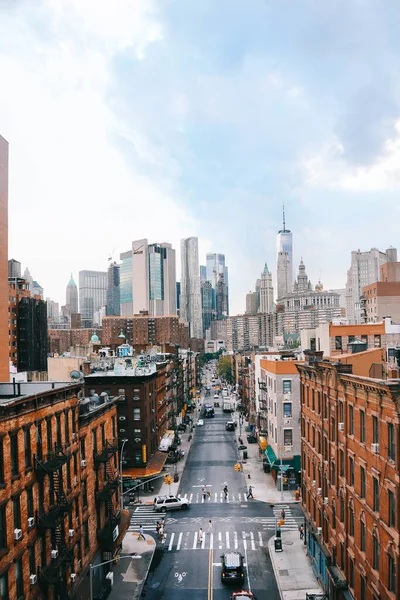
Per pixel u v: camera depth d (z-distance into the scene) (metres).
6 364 70.44
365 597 27.14
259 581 38.09
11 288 126.69
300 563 40.88
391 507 23.36
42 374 75.88
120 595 36.31
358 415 28.45
